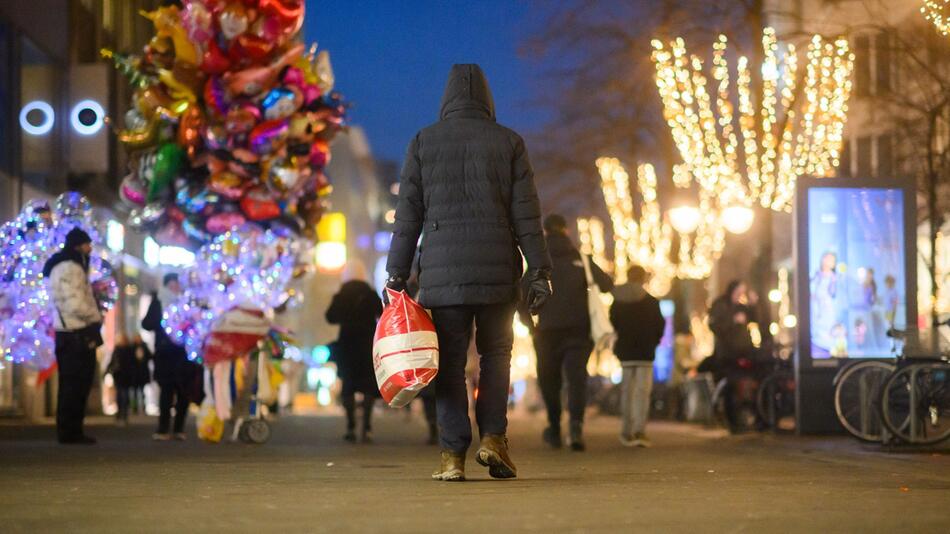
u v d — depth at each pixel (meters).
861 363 25.62
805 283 28.27
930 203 32.84
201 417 26.78
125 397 43.81
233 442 27.83
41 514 11.94
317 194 29.53
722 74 41.38
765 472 17.62
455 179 14.98
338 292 29.44
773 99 39.69
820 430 28.50
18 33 46.06
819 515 11.66
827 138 39.22
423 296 15.00
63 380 26.73
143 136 27.83
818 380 28.44
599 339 25.14
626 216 60.16
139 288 64.25
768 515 11.64
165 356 29.66
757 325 34.47
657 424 44.75
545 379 24.88
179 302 26.61
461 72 15.49
